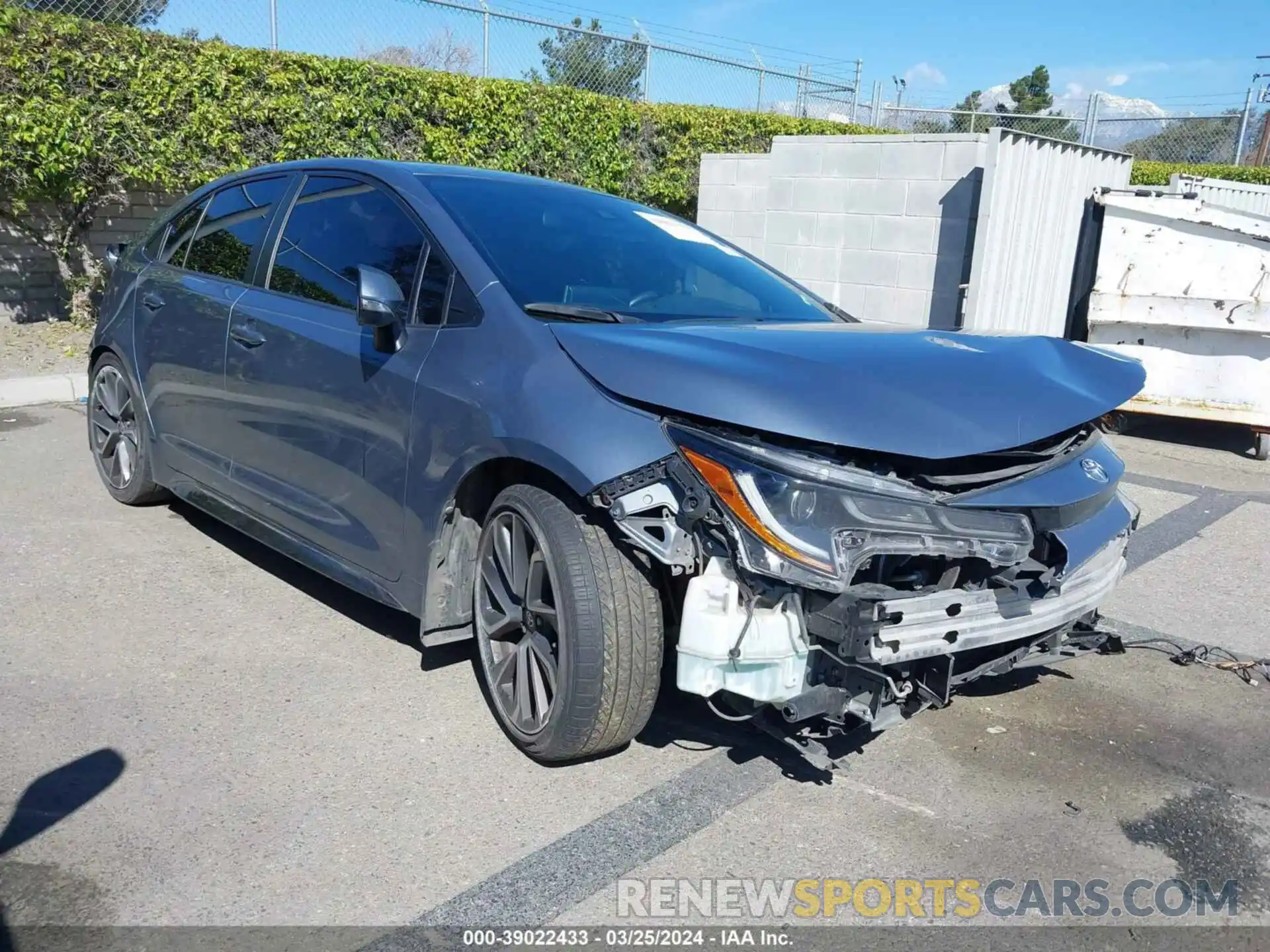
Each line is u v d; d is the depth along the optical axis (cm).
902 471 264
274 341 386
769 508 251
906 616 263
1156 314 817
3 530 486
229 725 321
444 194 367
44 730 312
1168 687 389
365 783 294
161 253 498
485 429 295
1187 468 768
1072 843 283
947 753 330
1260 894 265
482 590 321
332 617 408
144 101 866
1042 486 282
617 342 286
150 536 489
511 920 240
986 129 1831
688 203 1375
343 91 977
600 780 302
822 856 272
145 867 252
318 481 369
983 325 868
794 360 279
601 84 1306
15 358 845
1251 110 1778
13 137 815
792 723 285
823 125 1478
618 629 277
